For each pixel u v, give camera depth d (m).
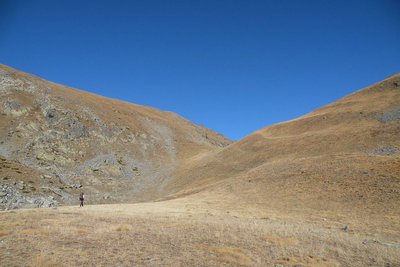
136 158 100.50
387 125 65.75
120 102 152.12
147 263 13.11
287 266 14.47
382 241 21.80
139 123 127.06
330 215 30.52
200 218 28.16
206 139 144.50
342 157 47.56
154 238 17.77
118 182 81.31
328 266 15.08
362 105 86.56
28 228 18.42
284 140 79.19
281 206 35.38
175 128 139.38
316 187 38.41
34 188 60.50
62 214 26.88
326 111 94.44
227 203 39.94
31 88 105.75
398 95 84.25
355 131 67.75
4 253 12.97
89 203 64.38
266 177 47.09
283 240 19.14
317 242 19.48
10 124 87.25
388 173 37.31
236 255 15.20
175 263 13.46
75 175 77.81
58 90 116.25
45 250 13.67
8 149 77.06
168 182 83.75
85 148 92.81
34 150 80.69
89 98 128.38
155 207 39.53
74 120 99.88
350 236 22.64
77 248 14.52
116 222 23.06
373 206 31.03
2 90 98.00
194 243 17.19
